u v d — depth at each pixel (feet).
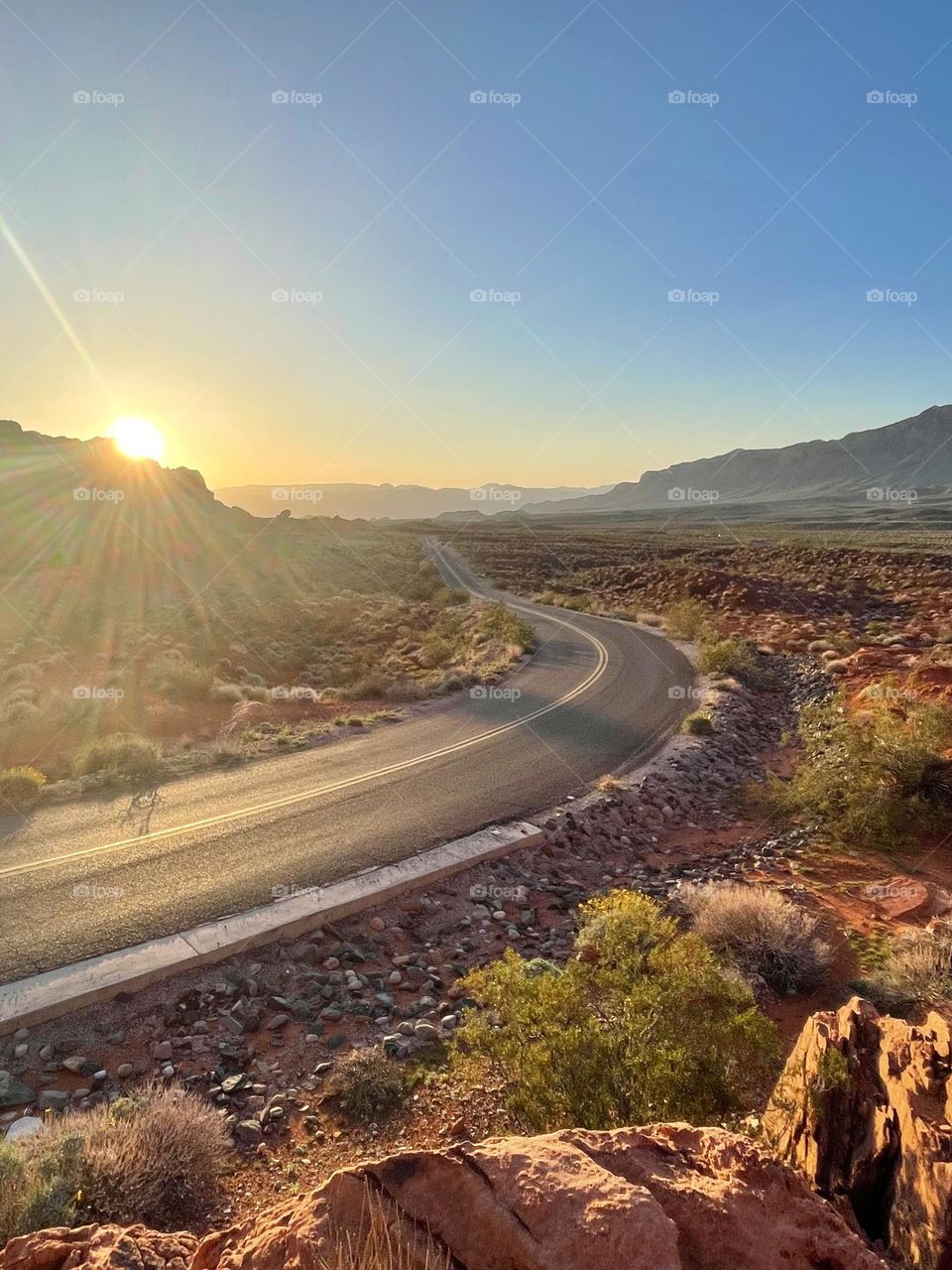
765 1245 9.23
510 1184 9.07
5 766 61.05
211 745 62.08
